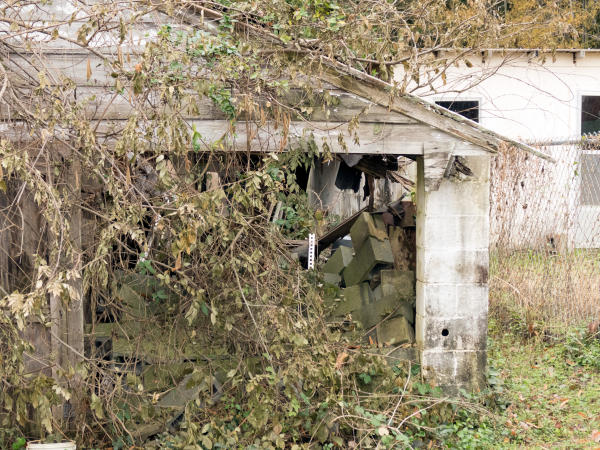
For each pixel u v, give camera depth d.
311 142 5.96
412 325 6.90
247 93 5.37
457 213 6.43
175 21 5.83
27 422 5.76
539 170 10.41
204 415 5.93
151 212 5.36
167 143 4.92
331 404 5.70
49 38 5.80
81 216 5.69
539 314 8.77
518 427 6.16
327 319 7.09
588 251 9.15
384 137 6.23
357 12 5.90
